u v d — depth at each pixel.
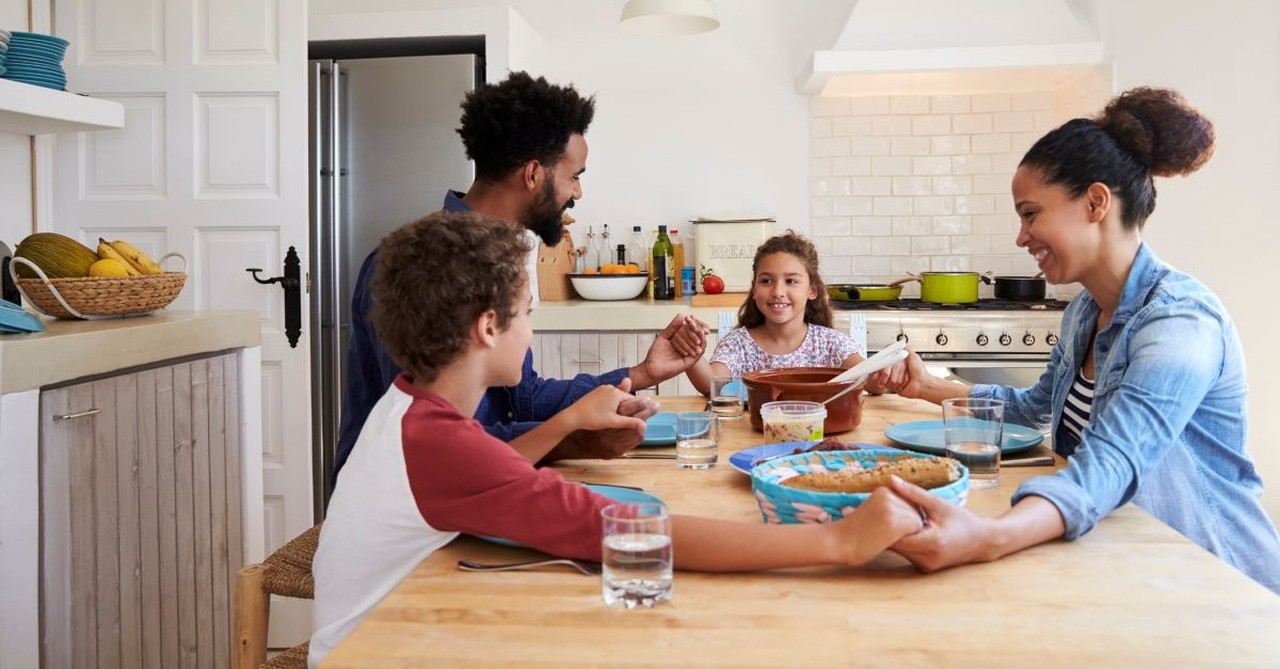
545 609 1.00
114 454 2.13
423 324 1.22
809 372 2.07
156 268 2.57
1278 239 3.70
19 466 1.85
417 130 3.53
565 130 1.91
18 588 1.86
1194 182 3.75
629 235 4.48
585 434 1.63
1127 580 1.06
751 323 2.83
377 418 1.24
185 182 3.21
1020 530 1.15
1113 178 1.54
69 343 1.96
